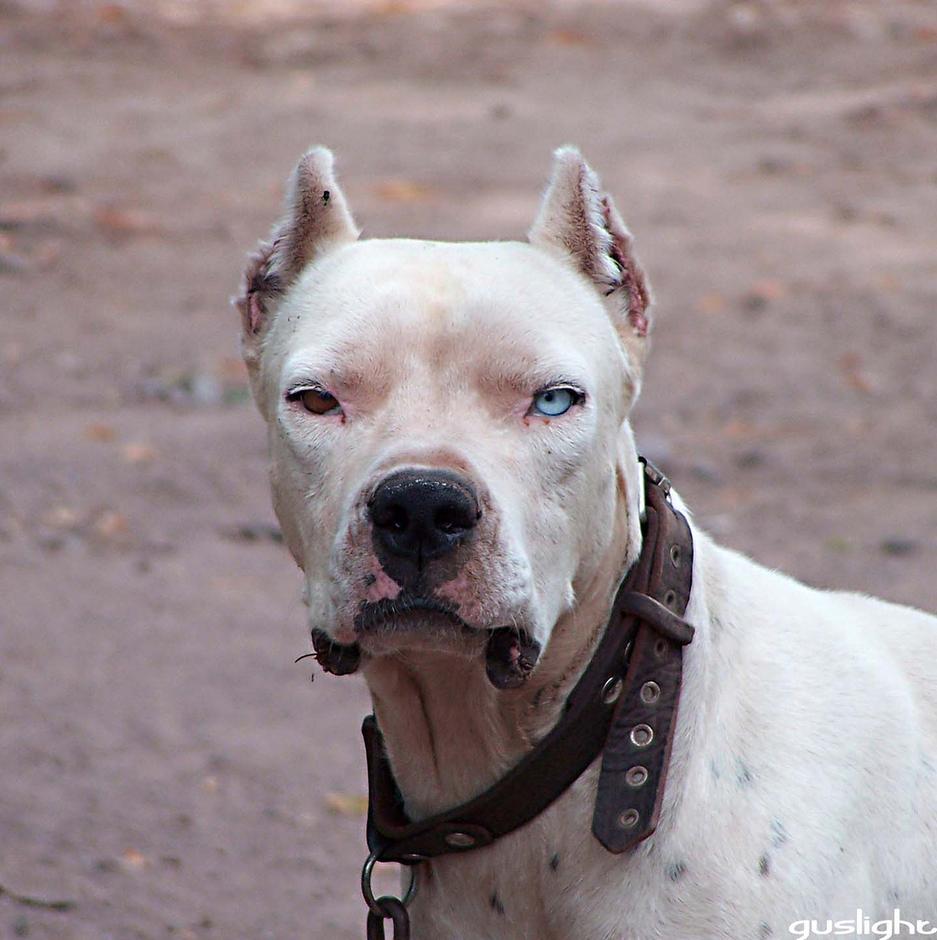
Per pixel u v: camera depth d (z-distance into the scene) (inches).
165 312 780.0
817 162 1015.6
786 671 228.8
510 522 203.6
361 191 943.7
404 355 213.5
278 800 386.3
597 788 214.5
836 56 1257.4
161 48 1318.9
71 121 1098.7
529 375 212.4
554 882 217.3
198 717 426.6
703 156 1033.5
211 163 1015.6
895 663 245.1
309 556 217.6
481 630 202.2
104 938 323.3
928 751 237.5
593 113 1130.7
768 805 217.0
